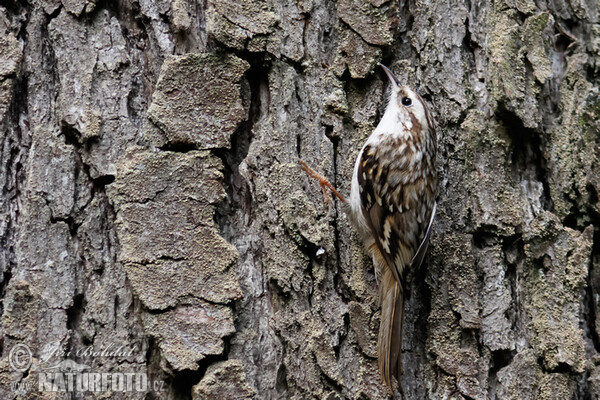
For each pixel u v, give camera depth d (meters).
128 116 5.40
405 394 5.54
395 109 6.17
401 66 6.20
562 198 6.04
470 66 6.24
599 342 5.91
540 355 5.59
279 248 5.40
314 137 5.84
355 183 5.93
